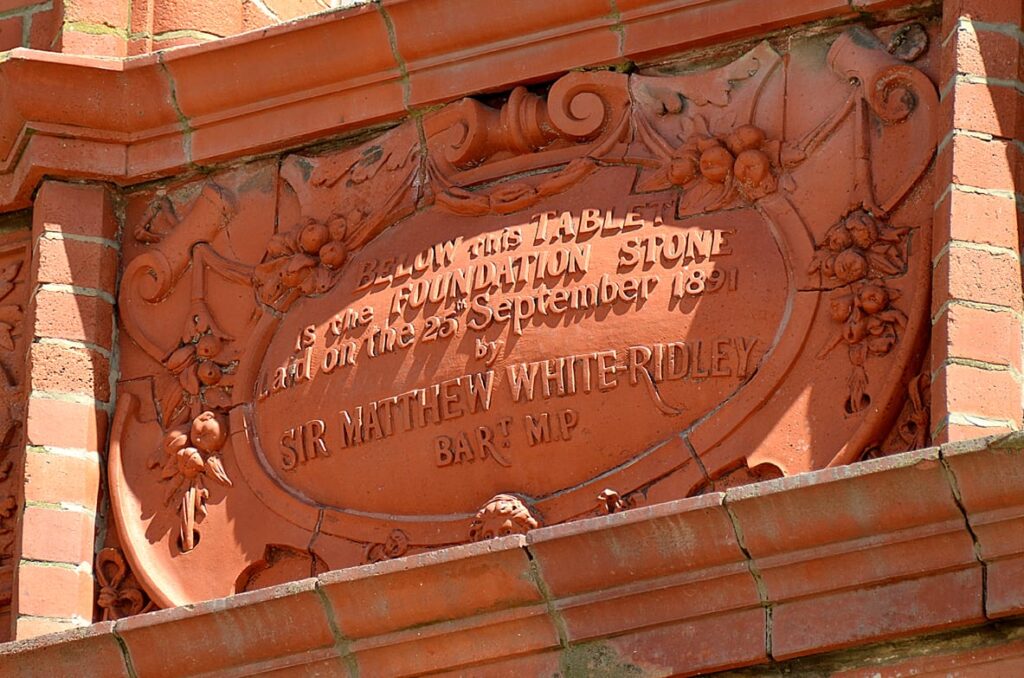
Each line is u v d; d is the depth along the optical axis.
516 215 9.02
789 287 8.48
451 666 8.06
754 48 8.99
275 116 9.66
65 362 9.49
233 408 9.25
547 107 9.19
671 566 7.81
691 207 8.75
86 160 9.80
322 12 9.52
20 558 9.13
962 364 7.98
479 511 8.54
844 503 7.60
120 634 8.38
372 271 9.16
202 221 9.66
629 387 8.51
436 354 8.81
